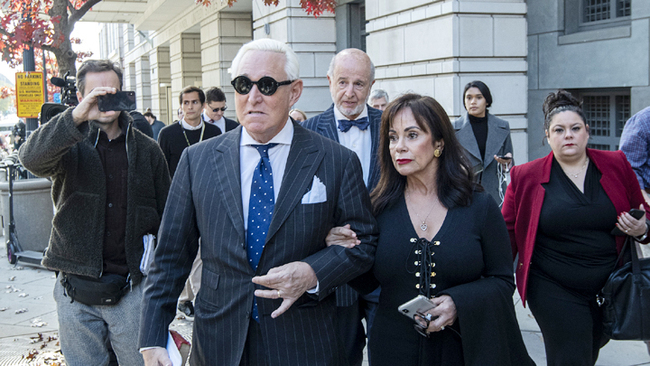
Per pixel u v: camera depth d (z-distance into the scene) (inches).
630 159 164.4
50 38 364.8
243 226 86.8
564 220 125.6
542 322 130.2
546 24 300.5
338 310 127.2
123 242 118.2
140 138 120.6
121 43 1519.4
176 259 91.4
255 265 86.7
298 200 86.7
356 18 477.1
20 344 192.9
